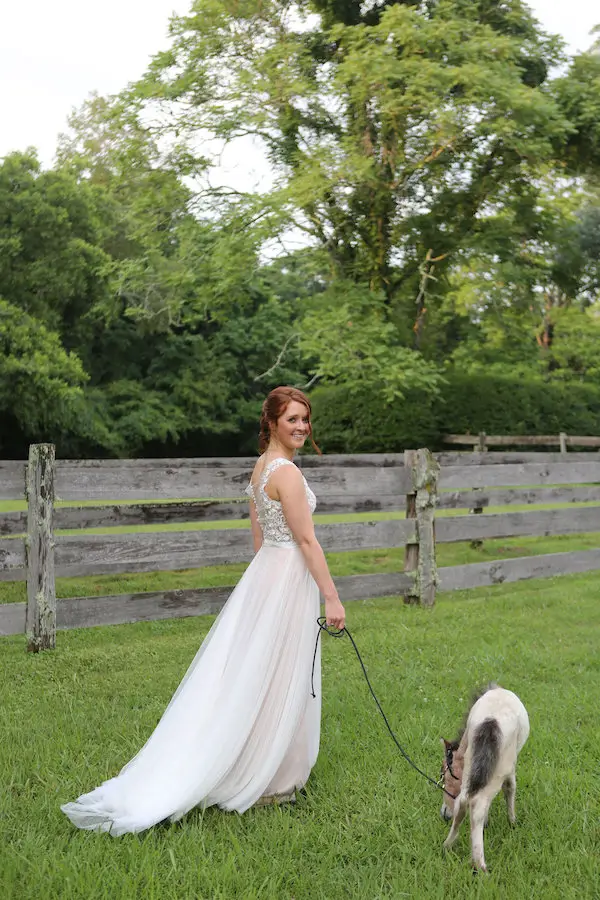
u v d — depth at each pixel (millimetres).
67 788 3820
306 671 3740
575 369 31188
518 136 19516
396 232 21219
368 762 4176
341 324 20000
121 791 3574
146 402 32969
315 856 3266
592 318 30594
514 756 3209
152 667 6066
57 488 6578
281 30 20188
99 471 6738
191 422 33844
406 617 7695
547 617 7793
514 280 20859
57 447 31141
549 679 5777
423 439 23969
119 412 32656
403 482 8258
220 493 7270
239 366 35938
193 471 7141
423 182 20938
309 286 37156
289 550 3764
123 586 9281
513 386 24609
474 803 3072
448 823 3518
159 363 33906
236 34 19531
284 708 3646
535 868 3219
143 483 6930
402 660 6199
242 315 35594
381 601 8609
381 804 3711
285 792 3736
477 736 3070
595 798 3805
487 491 9062
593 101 20156
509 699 3242
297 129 20328
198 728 3604
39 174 28719
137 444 32312
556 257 23594
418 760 4203
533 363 30375
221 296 21281
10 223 28172
